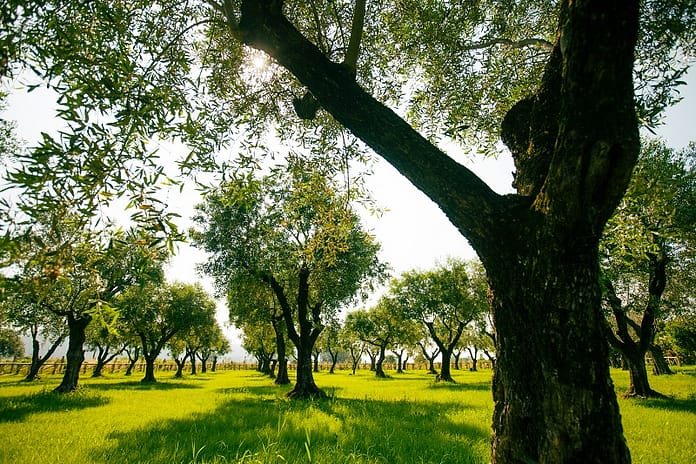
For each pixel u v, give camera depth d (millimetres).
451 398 20281
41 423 11961
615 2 2357
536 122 3701
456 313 42719
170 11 5441
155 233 3162
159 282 31844
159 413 14305
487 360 106562
